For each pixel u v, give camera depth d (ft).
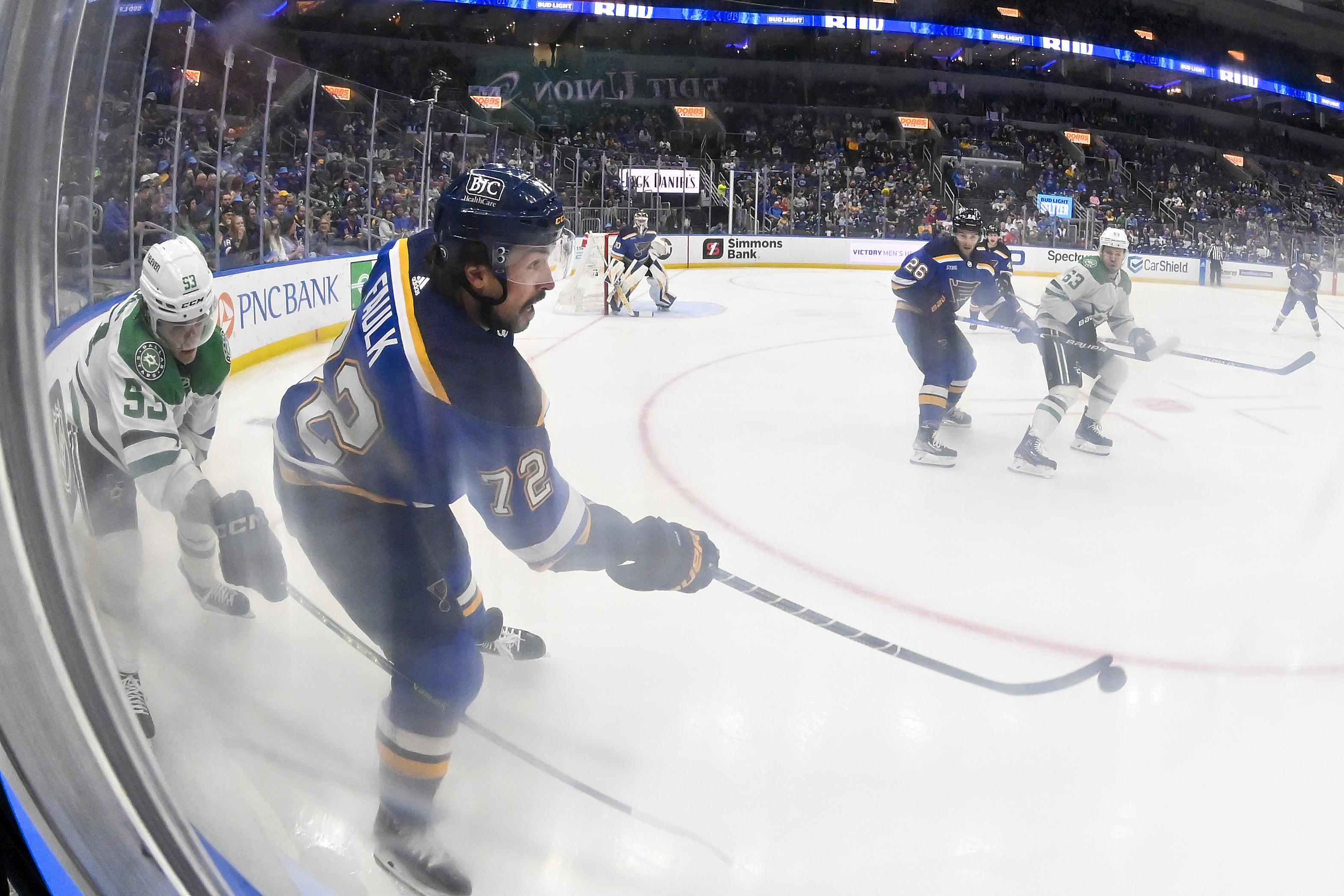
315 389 4.37
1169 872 5.21
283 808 4.54
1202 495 12.69
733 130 80.43
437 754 4.64
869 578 9.56
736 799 5.64
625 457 14.12
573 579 8.77
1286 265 59.16
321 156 24.80
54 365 5.16
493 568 8.87
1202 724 6.85
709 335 28.68
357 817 4.62
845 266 61.26
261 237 21.12
